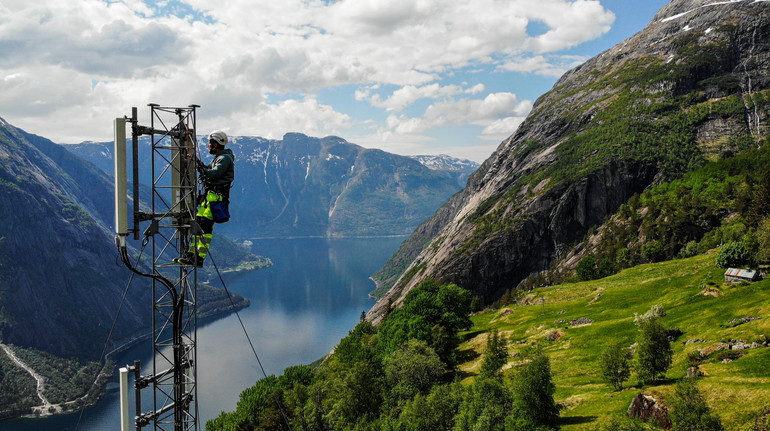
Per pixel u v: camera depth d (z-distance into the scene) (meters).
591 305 118.81
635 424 43.03
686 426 41.78
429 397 64.75
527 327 115.19
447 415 61.16
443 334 93.88
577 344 91.25
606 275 174.38
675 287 110.31
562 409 59.84
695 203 195.75
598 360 80.19
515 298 181.00
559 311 122.38
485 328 128.12
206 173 13.48
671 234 193.50
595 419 53.28
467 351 109.88
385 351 104.94
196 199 14.11
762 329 65.06
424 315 100.69
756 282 88.19
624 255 188.25
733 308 79.56
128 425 14.04
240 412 82.62
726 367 56.81
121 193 12.84
